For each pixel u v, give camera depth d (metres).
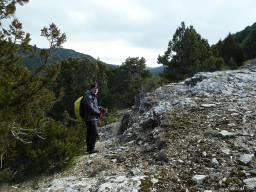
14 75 4.87
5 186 4.02
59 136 5.68
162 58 25.44
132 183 2.77
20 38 4.30
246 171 2.55
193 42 22.19
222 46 25.92
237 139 3.48
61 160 4.48
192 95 7.42
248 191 2.18
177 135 4.20
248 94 6.12
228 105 5.40
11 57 4.41
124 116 9.79
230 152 3.11
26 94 4.25
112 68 35.44
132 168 3.48
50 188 3.20
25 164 4.85
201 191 2.38
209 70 18.97
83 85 23.00
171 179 2.76
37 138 5.28
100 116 4.23
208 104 5.76
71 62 26.91
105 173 3.52
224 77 8.55
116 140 6.64
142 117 7.03
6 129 3.75
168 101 7.35
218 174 2.64
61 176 3.99
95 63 25.72
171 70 23.75
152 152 3.95
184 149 3.56
